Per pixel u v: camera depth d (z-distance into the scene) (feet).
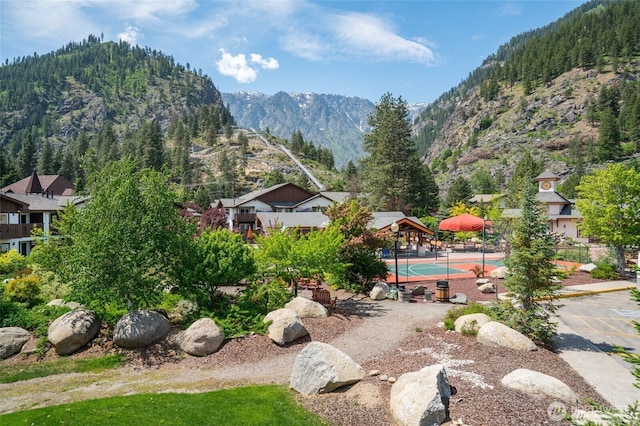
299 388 32.04
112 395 32.76
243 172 453.99
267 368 38.04
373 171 213.46
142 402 30.53
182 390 33.32
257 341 43.50
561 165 444.96
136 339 42.01
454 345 40.42
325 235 60.49
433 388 26.13
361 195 236.02
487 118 633.61
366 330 48.03
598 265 91.25
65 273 46.01
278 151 549.95
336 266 59.11
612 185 88.17
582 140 468.75
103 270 43.21
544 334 42.22
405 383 27.96
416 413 24.91
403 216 144.97
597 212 89.51
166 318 47.09
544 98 575.79
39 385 35.24
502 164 499.10
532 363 35.45
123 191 43.45
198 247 51.21
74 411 29.12
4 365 39.47
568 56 616.80
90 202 46.24
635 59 562.25
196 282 50.21
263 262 58.59
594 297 70.74
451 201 290.35
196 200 307.37
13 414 29.09
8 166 308.81
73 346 41.86
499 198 194.18
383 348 41.16
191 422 27.09
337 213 74.08
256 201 220.84
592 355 39.99
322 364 31.58
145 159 382.83
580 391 30.42
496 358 36.22
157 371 37.78
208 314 48.70
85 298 45.06
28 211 134.51
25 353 41.32
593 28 650.43
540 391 28.27
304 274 59.62
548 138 503.61
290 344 43.47
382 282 70.23
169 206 47.80
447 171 609.01
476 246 163.43
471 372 32.55
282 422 26.89
